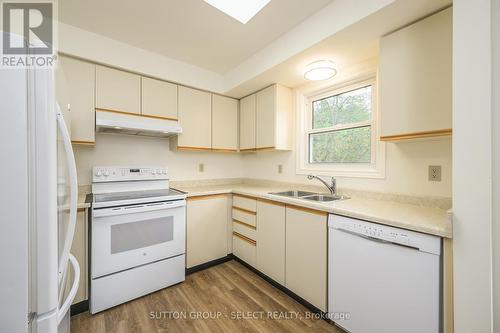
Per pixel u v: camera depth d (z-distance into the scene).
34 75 0.61
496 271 0.95
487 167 0.93
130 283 1.78
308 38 1.69
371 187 1.87
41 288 0.62
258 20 1.72
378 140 1.85
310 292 1.65
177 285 2.03
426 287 1.07
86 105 1.87
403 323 1.15
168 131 2.20
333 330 1.48
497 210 0.95
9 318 0.58
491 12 0.93
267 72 2.14
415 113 1.35
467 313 0.97
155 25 1.79
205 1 1.52
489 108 0.93
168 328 1.49
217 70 2.63
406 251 1.14
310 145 2.51
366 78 1.96
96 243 1.64
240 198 2.43
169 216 2.01
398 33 1.43
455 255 0.99
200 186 2.85
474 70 0.96
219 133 2.76
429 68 1.30
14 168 0.57
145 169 2.31
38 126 0.61
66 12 1.61
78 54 1.81
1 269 0.57
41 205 0.61
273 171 2.84
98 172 2.06
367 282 1.30
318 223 1.60
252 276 2.19
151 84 2.23
